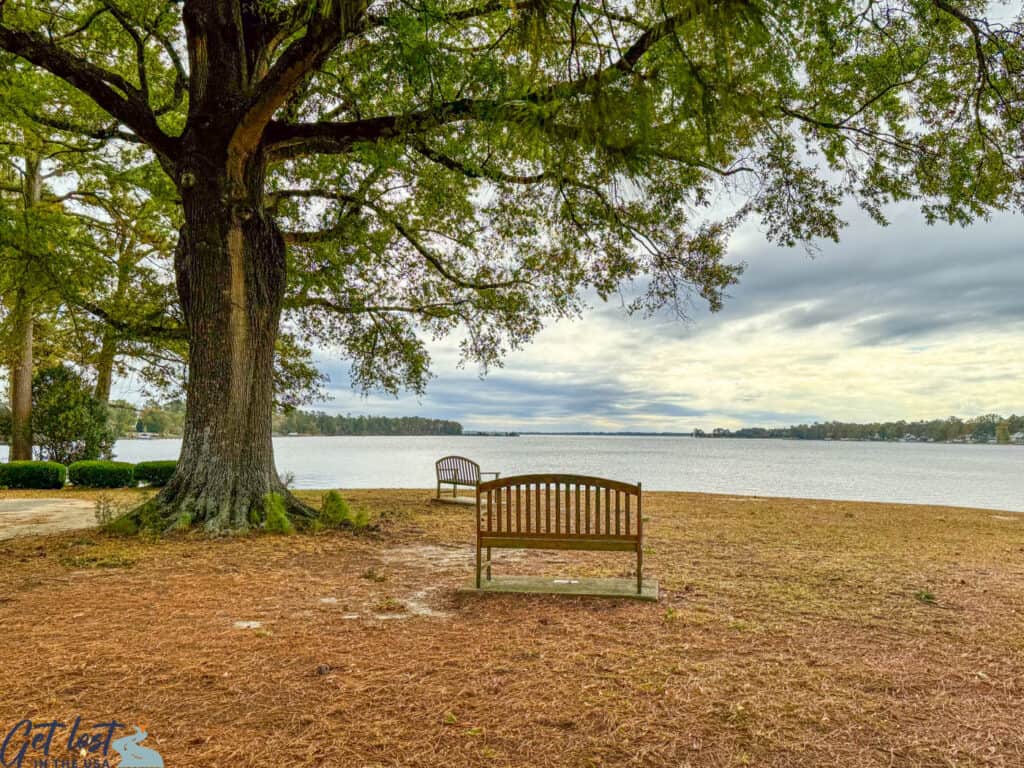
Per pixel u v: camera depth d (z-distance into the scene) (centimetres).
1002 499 2100
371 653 398
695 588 578
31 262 1141
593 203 1077
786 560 723
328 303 1379
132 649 400
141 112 914
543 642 422
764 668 375
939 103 941
